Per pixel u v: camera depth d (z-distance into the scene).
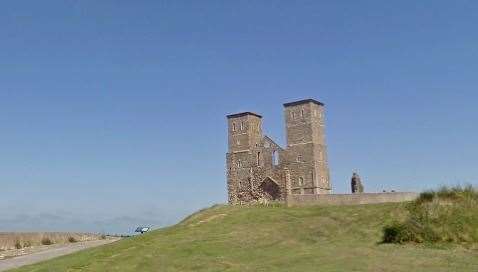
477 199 37.69
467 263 28.67
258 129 96.56
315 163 88.38
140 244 42.75
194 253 37.44
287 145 91.00
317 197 59.34
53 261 40.03
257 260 33.94
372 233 40.00
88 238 73.44
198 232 46.12
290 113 91.69
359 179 81.31
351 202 57.81
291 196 60.62
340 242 38.66
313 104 90.69
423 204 38.16
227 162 95.62
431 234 35.22
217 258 35.44
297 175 89.38
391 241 36.75
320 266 29.92
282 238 41.81
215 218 53.25
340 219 46.22
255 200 91.50
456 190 39.09
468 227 34.88
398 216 41.97
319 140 90.38
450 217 35.97
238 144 95.19
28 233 66.44
